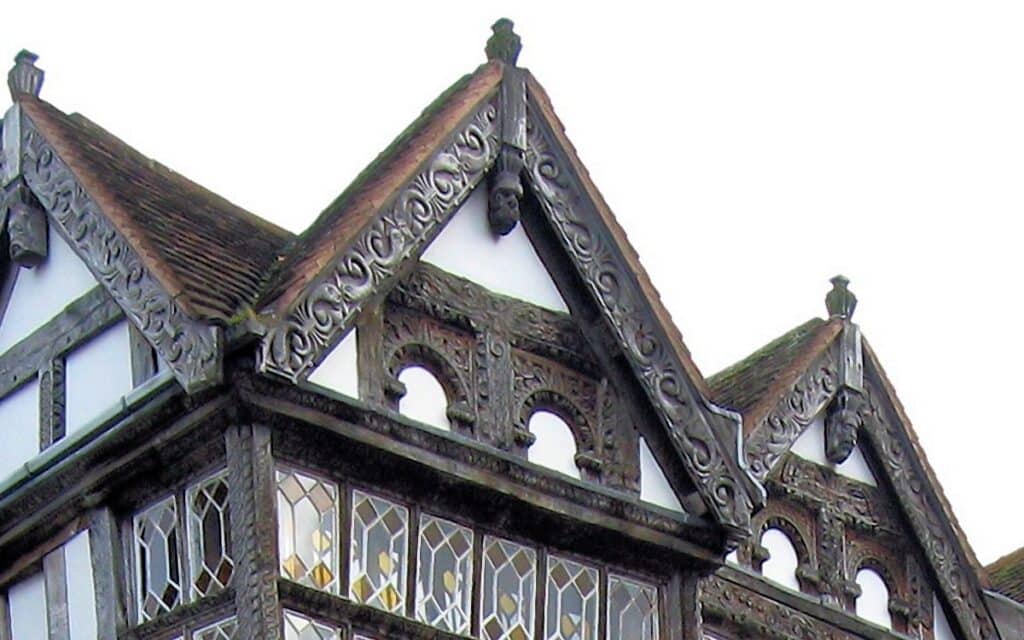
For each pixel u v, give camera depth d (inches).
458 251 1051.9
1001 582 1402.6
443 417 1026.1
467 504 1021.2
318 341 975.0
